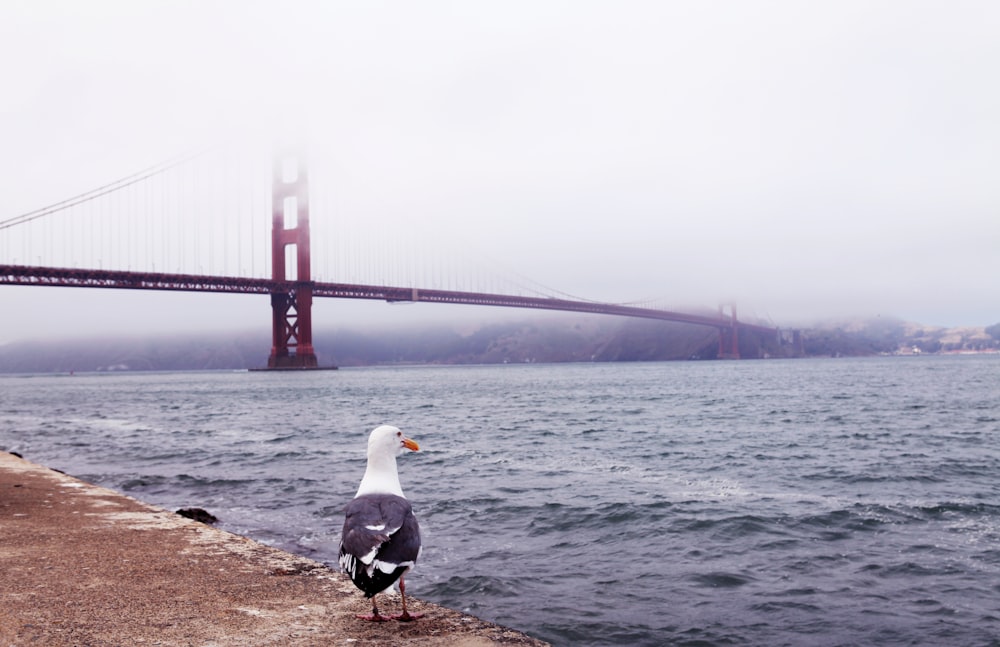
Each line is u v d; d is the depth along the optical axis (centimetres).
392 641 358
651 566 811
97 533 596
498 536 962
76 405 5234
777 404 4000
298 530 968
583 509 1128
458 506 1166
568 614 652
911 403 3897
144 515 679
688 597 703
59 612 392
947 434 2355
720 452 1938
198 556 520
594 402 4484
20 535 588
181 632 364
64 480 934
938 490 1319
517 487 1359
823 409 3559
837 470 1577
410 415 3594
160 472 1602
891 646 589
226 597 424
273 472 1581
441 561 833
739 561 834
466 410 3934
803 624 634
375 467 397
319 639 358
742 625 629
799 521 1035
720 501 1195
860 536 954
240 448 2139
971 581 755
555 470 1608
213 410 4259
